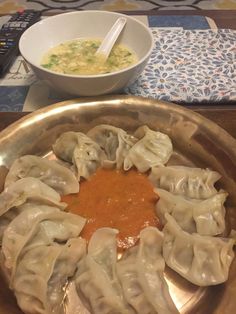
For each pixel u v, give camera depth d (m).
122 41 0.34
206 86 0.32
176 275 0.23
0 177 0.27
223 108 0.31
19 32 0.36
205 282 0.22
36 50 0.32
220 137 0.27
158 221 0.25
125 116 0.29
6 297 0.21
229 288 0.21
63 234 0.25
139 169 0.28
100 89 0.29
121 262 0.23
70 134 0.29
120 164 0.29
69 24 0.34
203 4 0.59
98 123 0.30
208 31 0.39
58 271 0.23
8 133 0.27
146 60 0.29
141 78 0.33
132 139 0.30
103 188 0.27
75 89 0.29
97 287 0.22
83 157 0.28
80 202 0.26
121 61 0.32
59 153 0.29
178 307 0.21
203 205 0.25
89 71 0.31
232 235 0.24
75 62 0.32
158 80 0.33
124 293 0.22
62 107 0.29
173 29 0.39
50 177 0.28
